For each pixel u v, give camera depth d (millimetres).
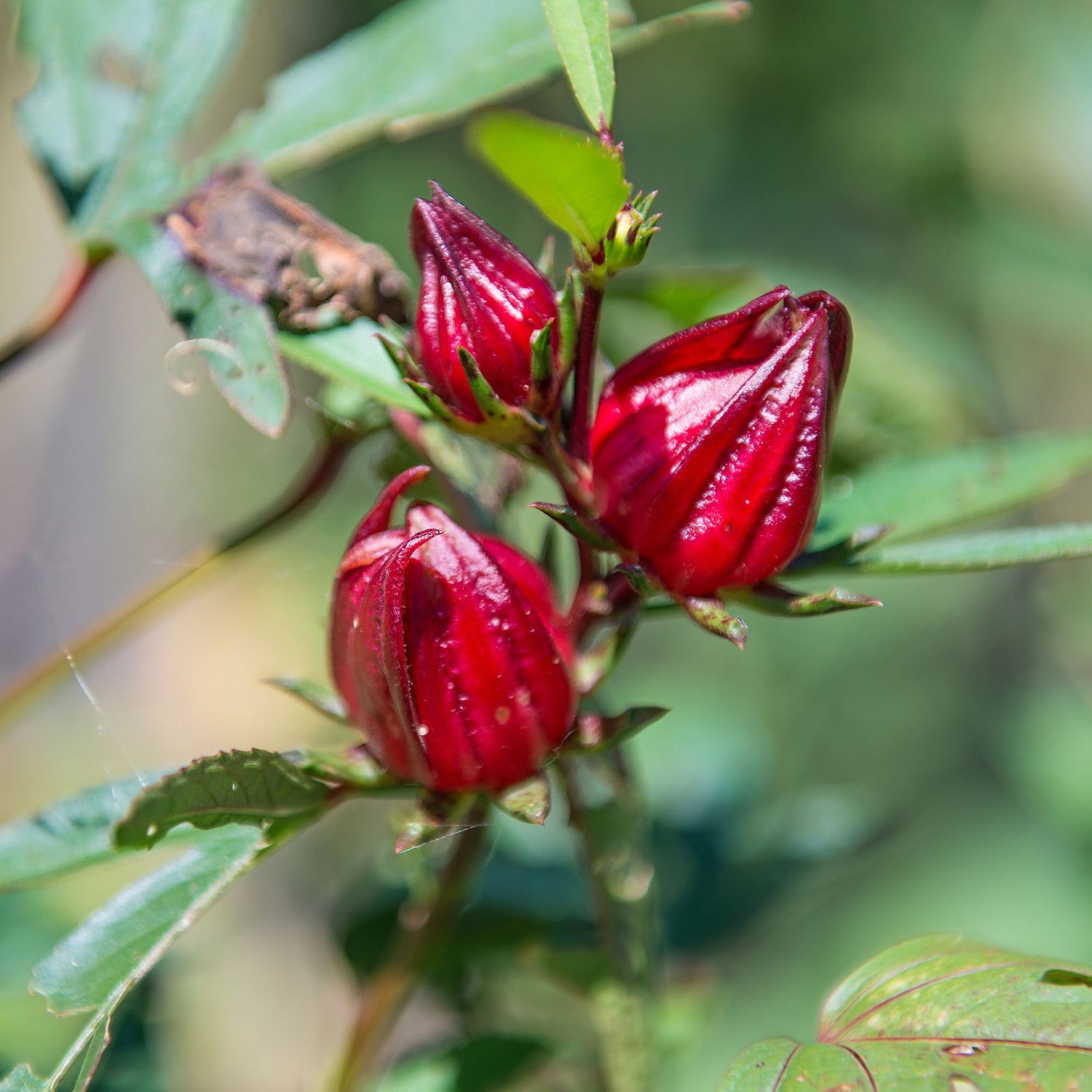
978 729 1554
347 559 600
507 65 659
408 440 651
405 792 611
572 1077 708
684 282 685
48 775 1119
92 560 1222
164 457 1328
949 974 599
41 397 1189
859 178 1669
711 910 743
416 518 599
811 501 599
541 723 602
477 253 600
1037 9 1239
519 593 598
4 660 1133
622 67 2072
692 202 1982
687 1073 1131
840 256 1678
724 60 1935
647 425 601
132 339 1247
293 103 664
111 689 1253
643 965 660
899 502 652
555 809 736
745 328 599
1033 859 1319
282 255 633
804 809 764
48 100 661
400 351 608
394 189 1976
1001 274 1240
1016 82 1260
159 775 629
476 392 599
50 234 1144
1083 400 1479
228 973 994
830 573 619
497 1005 713
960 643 1610
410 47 664
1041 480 650
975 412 795
